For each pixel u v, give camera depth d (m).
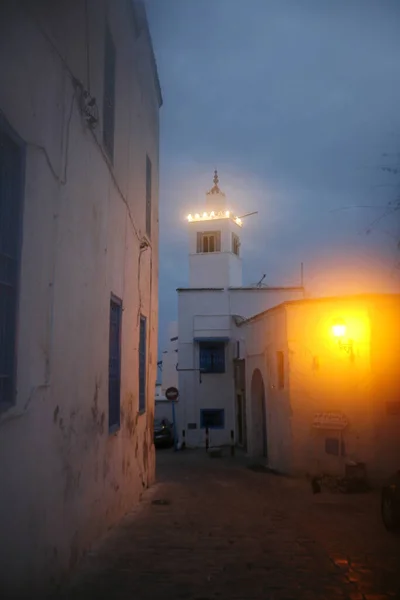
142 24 9.34
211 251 31.80
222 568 5.43
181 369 28.22
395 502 7.26
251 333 19.56
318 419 13.62
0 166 3.62
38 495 4.21
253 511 8.95
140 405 10.59
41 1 4.37
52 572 4.50
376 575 5.26
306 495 11.15
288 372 14.43
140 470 10.35
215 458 21.64
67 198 5.16
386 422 12.89
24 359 3.94
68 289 5.18
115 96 7.73
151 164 12.05
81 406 5.67
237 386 26.77
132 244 9.37
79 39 5.61
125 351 8.65
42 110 4.39
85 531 5.79
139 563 5.56
